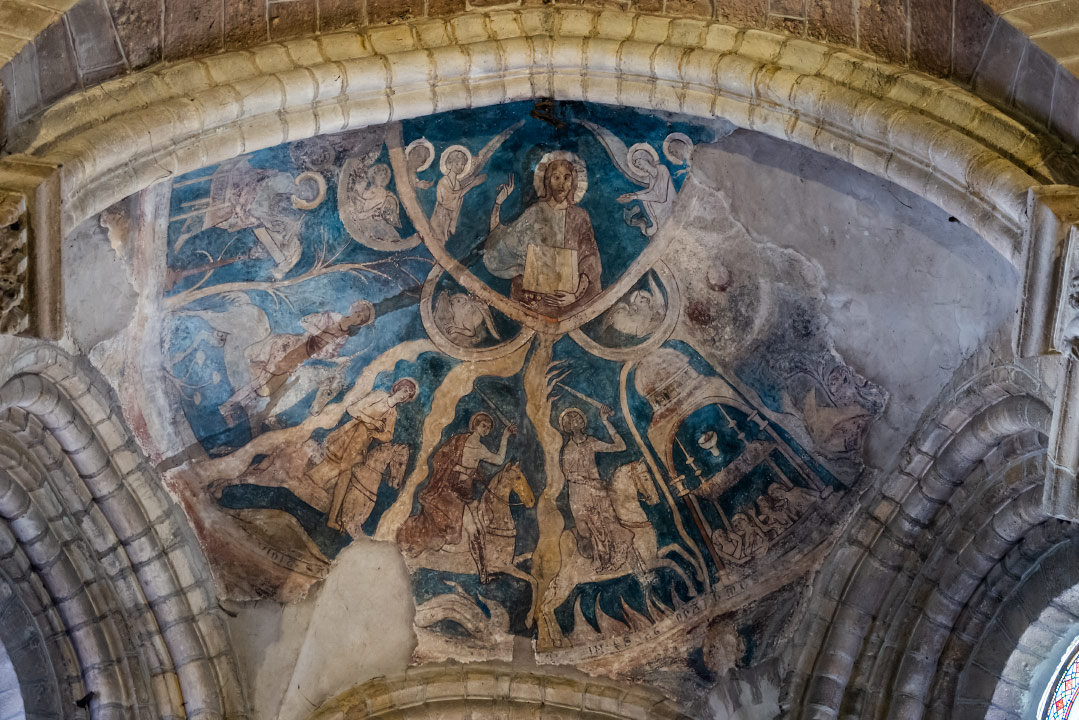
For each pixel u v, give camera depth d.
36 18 8.21
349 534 10.70
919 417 10.30
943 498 10.37
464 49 9.73
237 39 9.35
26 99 8.14
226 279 10.08
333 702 10.57
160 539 10.16
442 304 10.66
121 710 9.93
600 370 10.86
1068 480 7.81
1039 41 8.37
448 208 10.45
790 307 10.45
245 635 10.42
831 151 9.34
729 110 9.65
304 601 10.57
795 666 10.59
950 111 8.80
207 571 10.38
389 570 10.79
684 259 10.59
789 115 9.45
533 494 10.96
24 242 7.60
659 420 10.87
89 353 9.61
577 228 10.62
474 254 10.61
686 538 10.91
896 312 10.13
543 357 10.85
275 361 10.38
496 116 10.17
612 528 10.95
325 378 10.53
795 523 10.73
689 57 9.62
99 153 8.37
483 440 10.91
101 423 9.83
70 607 9.86
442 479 10.87
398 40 9.69
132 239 9.48
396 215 10.37
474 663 10.87
